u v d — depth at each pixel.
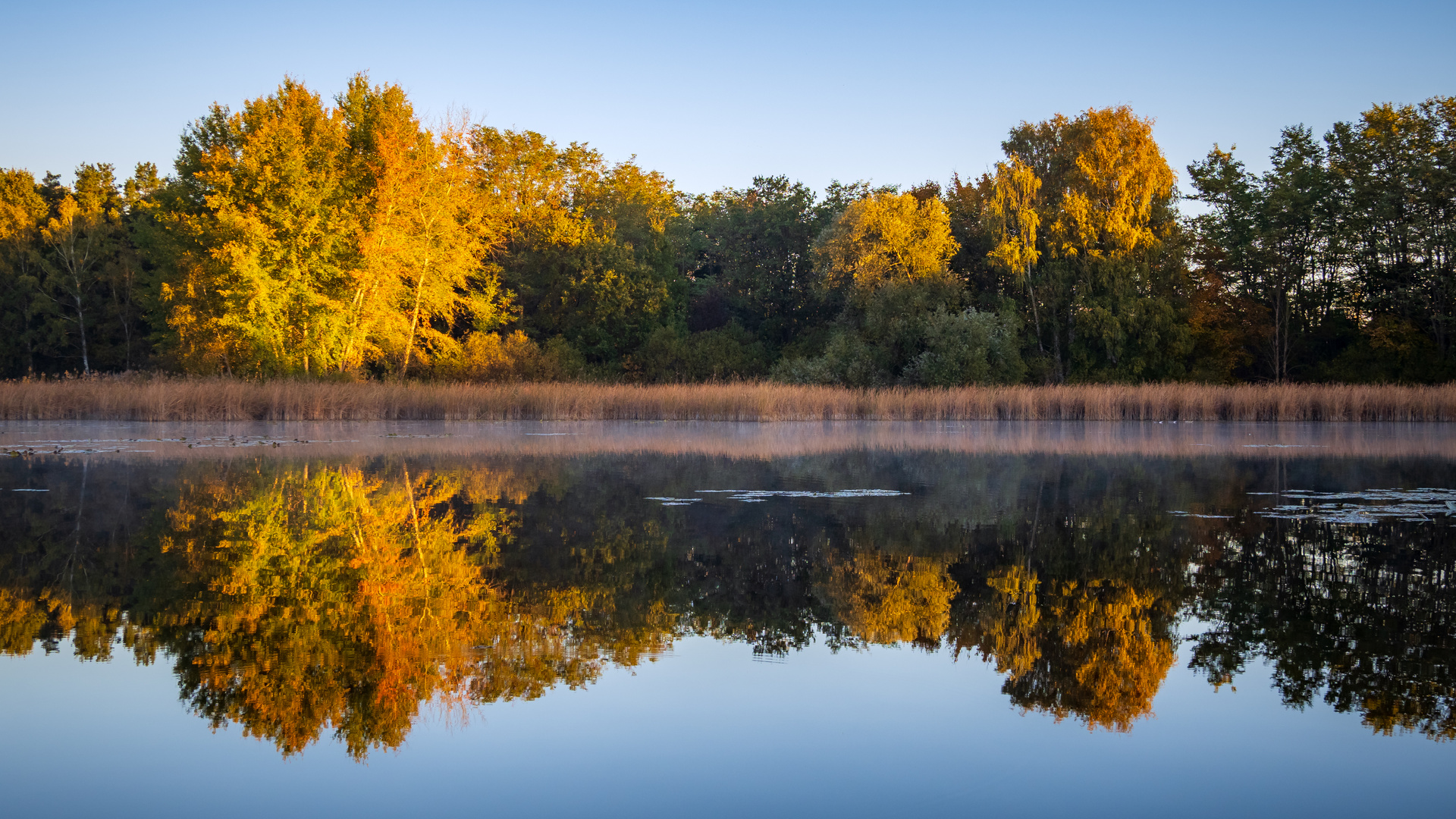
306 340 32.06
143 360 50.47
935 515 9.51
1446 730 3.90
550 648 4.95
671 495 10.90
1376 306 38.91
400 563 6.98
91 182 55.88
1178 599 6.09
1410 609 5.82
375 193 34.09
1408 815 3.11
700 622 5.50
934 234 39.41
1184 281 40.38
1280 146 41.62
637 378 41.75
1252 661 4.81
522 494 10.94
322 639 5.05
